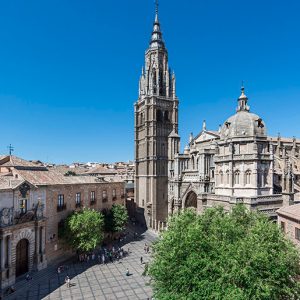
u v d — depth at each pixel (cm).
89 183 6181
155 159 9225
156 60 9700
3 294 3719
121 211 6631
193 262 2062
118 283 4144
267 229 2355
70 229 4981
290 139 9531
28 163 5788
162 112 9575
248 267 1891
